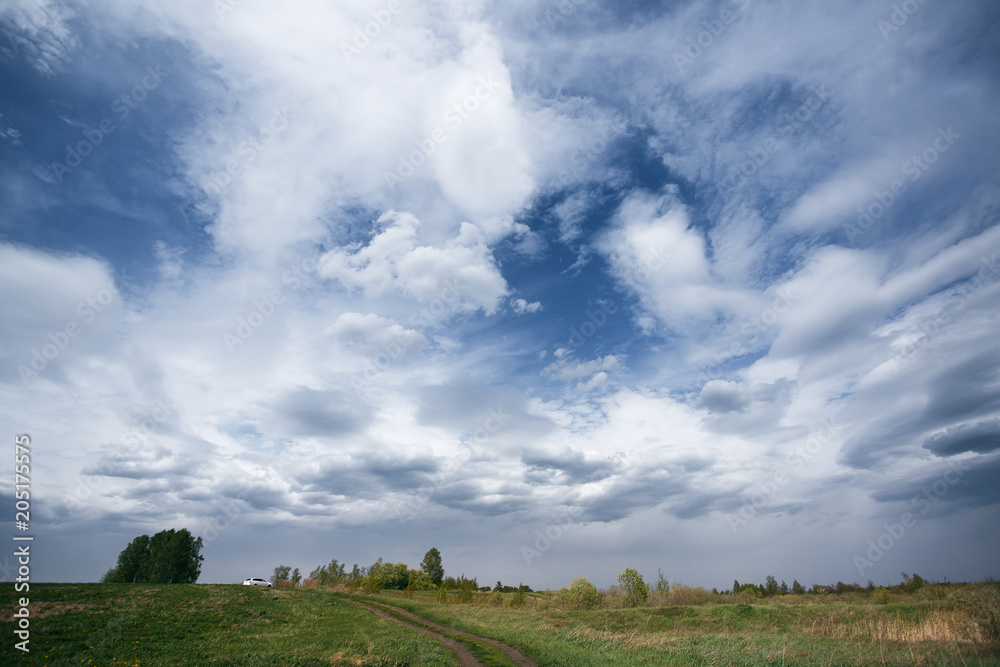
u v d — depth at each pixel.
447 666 20.53
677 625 30.34
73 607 29.56
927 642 16.70
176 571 72.06
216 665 19.66
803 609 31.39
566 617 36.06
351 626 33.34
